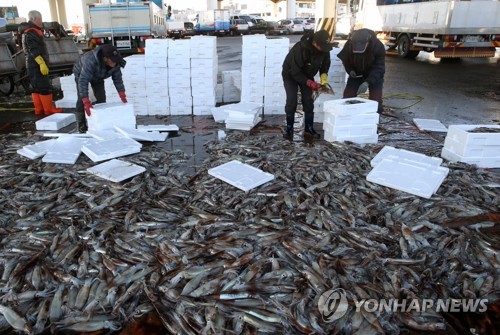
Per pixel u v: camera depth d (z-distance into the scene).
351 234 3.70
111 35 17.19
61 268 3.26
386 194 4.54
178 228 3.82
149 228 3.84
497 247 3.53
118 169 5.16
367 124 6.39
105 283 3.06
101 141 6.09
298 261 3.28
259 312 2.74
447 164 5.43
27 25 8.24
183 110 8.68
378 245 3.54
